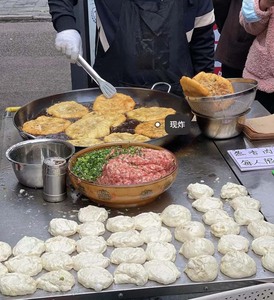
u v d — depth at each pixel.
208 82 2.09
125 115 2.31
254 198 1.68
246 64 2.79
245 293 1.22
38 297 1.28
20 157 1.83
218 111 2.00
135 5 2.41
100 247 1.44
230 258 1.34
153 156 1.70
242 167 1.84
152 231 1.49
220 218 1.55
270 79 2.69
